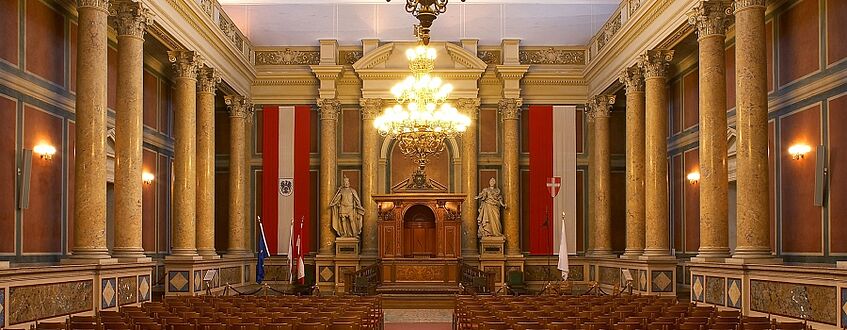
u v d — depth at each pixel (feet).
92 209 52.39
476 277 85.92
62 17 58.13
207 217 78.23
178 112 71.46
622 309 46.39
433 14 39.17
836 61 49.47
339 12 96.73
